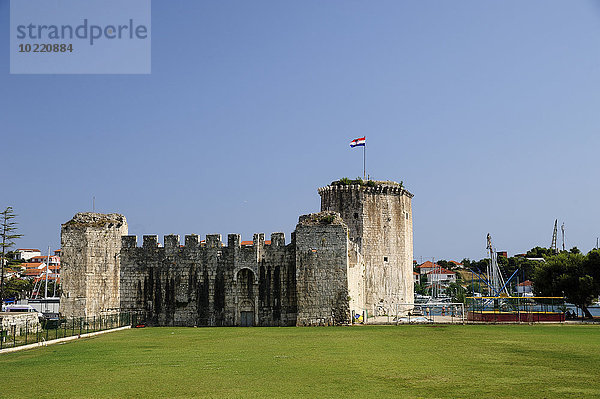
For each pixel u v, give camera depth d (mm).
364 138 100750
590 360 38750
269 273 76250
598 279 85875
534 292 96750
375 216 98375
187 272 78438
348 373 33875
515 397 26859
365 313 87875
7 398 27875
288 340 53969
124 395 28219
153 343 53000
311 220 73625
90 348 49188
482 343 49719
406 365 36875
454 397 26922
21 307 100000
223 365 37656
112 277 78625
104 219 79062
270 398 27078
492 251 137375
